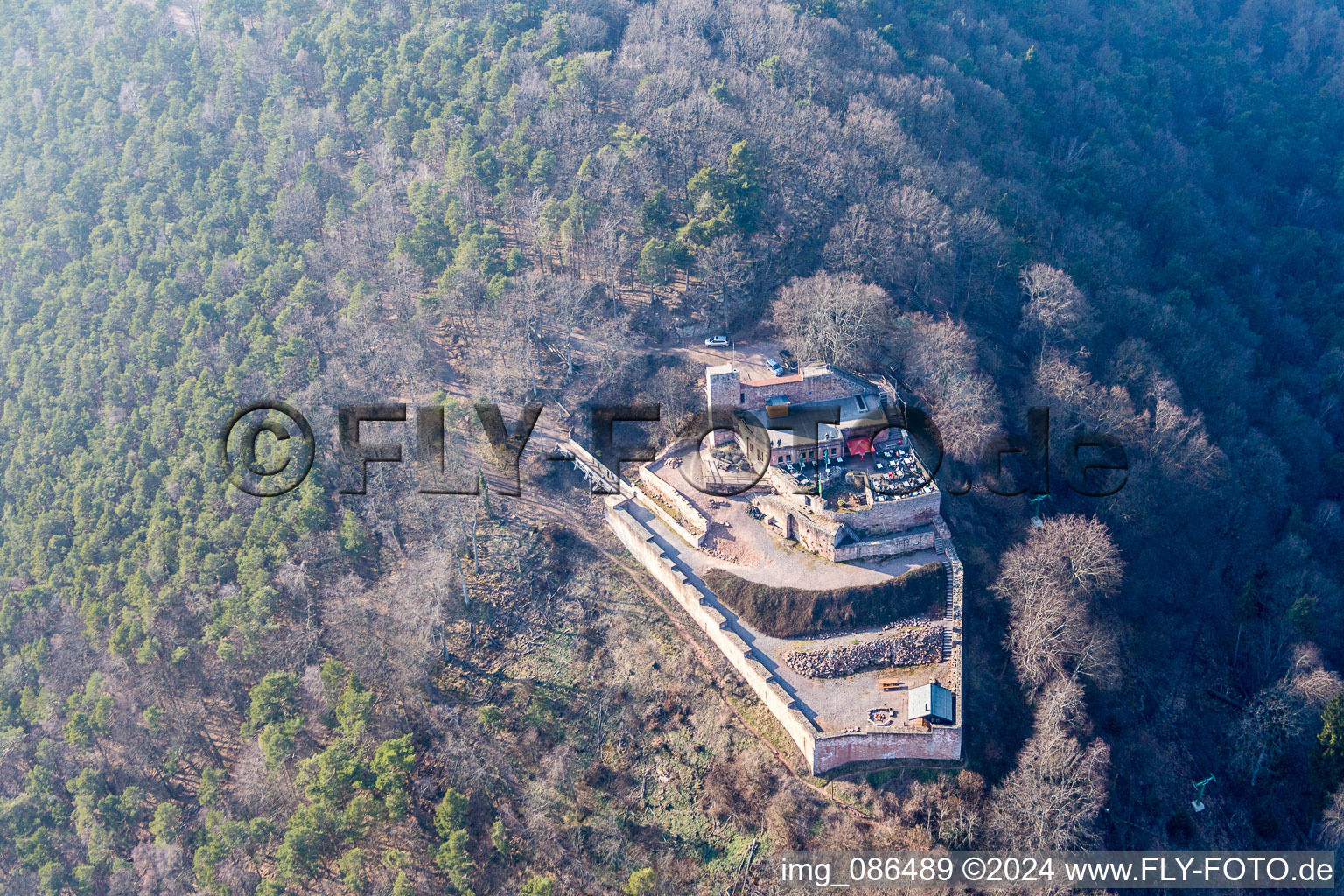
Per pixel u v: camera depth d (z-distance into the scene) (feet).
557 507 553.23
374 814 429.79
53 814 480.23
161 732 495.00
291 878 423.23
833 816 427.33
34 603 555.69
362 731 451.12
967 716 448.24
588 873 435.94
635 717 472.85
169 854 447.42
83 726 483.51
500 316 614.34
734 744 453.58
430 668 492.13
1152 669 515.09
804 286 588.09
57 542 573.74
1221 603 558.15
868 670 456.45
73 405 639.35
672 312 639.35
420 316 625.41
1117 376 604.08
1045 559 479.41
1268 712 502.79
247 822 449.89
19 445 629.92
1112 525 539.29
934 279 639.35
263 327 638.94
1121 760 472.85
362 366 600.39
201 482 559.79
